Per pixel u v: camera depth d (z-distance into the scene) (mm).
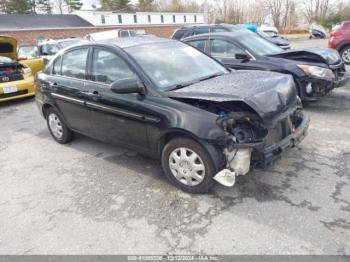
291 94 3385
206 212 2961
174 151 3268
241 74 3891
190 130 2988
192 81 3617
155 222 2875
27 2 51875
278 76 3625
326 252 2393
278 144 3045
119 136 3846
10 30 31734
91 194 3418
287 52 5855
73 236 2764
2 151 4848
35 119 6551
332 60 5574
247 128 2996
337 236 2537
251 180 3426
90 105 3992
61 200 3342
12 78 7816
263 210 2918
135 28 42094
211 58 4371
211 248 2520
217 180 3021
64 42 13258
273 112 2945
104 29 39812
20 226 2951
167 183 3520
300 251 2420
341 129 4703
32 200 3383
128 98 3510
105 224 2893
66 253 2576
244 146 2840
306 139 4406
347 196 3037
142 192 3377
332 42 10750
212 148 2967
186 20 48781
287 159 3840
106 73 3844
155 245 2596
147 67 3574
